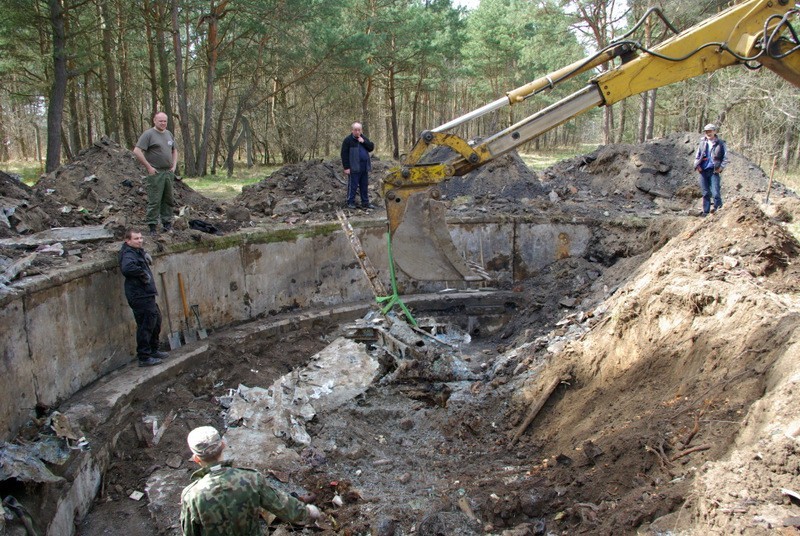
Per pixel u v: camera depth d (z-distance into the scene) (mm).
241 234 10109
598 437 5930
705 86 25000
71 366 6996
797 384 4352
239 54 27359
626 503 4391
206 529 3496
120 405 6984
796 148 29359
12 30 18953
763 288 6328
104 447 6418
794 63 6270
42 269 6895
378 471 6645
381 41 27375
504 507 5273
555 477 5484
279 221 11539
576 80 34062
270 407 7801
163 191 9281
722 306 6172
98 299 7562
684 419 5098
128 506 6078
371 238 11828
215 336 9539
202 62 29656
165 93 24469
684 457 4590
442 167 6949
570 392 7426
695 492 3936
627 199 14422
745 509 3523
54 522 5133
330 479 6402
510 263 12453
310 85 32156
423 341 8758
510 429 7328
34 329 6312
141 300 7754
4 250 7285
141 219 10156
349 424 7559
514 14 28172
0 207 8516
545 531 4875
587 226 12336
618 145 15609
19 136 34219
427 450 7094
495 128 33750
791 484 3615
